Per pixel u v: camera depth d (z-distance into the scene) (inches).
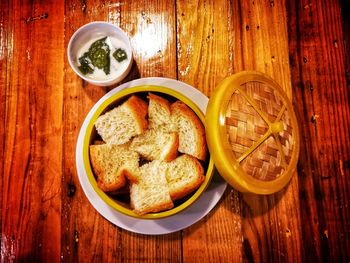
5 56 17.5
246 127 13.2
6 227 16.5
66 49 17.5
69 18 17.6
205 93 16.9
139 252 16.1
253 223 16.2
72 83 17.2
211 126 13.0
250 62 17.2
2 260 16.3
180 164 14.1
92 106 16.9
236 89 13.6
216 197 15.2
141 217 13.1
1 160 16.8
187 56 17.1
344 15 17.8
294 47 17.4
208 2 17.5
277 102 14.3
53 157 16.8
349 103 17.3
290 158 14.2
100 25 15.4
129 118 14.0
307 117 17.1
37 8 17.7
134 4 17.6
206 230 16.1
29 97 17.2
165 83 15.5
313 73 17.4
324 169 16.8
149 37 17.3
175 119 14.4
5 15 17.8
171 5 17.5
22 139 17.0
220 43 17.2
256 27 17.4
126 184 14.8
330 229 16.4
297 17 17.6
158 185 13.8
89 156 14.0
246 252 16.0
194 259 16.0
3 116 17.1
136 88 13.8
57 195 16.6
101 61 15.6
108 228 16.3
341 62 17.5
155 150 14.6
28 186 16.7
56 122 17.0
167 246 16.1
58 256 16.2
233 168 12.8
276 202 16.4
